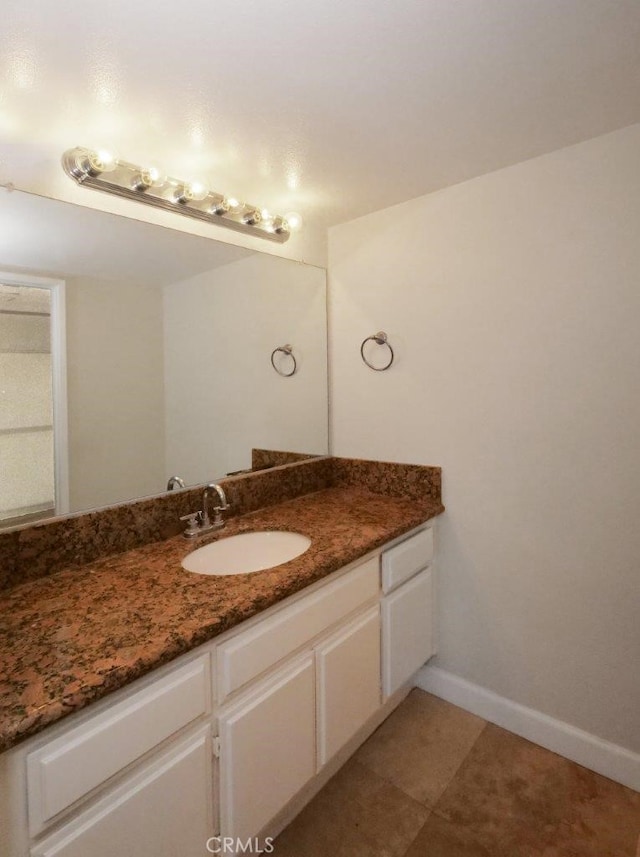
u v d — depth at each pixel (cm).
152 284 153
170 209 151
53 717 74
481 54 103
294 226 183
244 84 111
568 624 161
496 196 165
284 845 135
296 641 126
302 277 205
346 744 159
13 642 92
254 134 134
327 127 132
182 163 150
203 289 168
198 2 85
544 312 158
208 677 104
